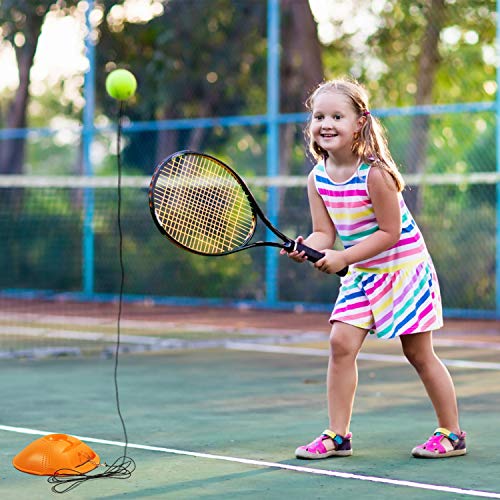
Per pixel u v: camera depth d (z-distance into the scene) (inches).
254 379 281.6
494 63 577.3
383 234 174.1
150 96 628.4
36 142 1279.5
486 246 533.0
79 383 273.7
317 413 223.5
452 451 175.9
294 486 153.6
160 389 261.7
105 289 629.3
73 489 151.5
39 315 537.0
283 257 564.4
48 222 661.3
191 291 614.2
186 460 172.7
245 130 638.5
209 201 185.3
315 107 175.5
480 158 616.1
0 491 150.2
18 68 697.0
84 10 592.4
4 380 279.9
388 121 579.2
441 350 357.7
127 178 578.6
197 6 616.7
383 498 145.9
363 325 176.6
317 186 181.0
